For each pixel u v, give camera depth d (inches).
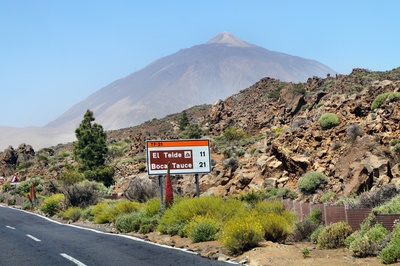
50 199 1747.0
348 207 803.4
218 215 933.2
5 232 1106.7
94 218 1364.4
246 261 612.7
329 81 3786.9
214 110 3976.4
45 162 3794.3
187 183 1771.7
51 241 904.9
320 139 1476.4
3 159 4407.0
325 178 1247.5
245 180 1487.5
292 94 3213.6
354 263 553.0
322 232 682.8
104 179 2475.4
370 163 1074.1
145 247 775.1
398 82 1637.6
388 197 833.5
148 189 1553.9
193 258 648.4
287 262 582.2
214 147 2507.4
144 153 3186.5
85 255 709.9
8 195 2719.0
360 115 1576.0
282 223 768.3
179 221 959.0
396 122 1310.3
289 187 1389.0
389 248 541.0
